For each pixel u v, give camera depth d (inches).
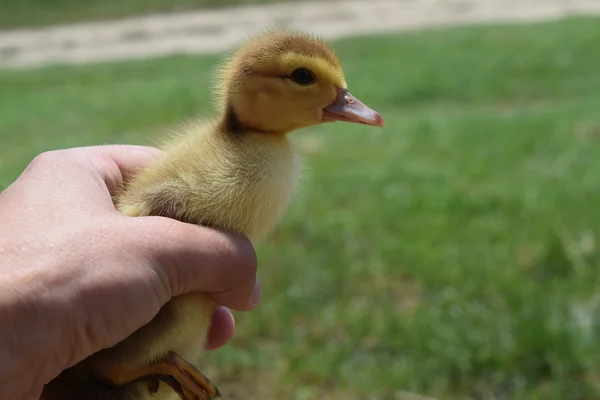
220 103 9.8
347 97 9.7
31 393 7.4
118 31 68.7
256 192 8.8
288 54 9.3
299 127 9.5
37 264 7.3
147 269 7.6
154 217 8.0
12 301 7.1
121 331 7.5
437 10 67.5
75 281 7.3
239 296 8.4
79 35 68.2
